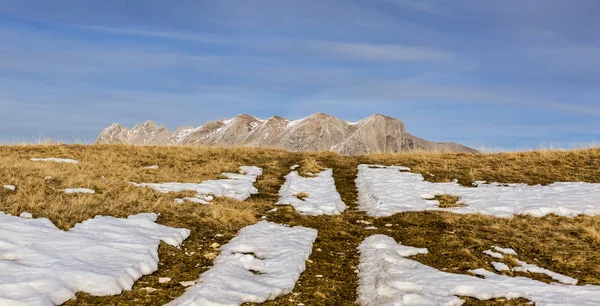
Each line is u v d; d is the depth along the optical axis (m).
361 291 8.81
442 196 16.98
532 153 24.28
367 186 18.61
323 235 12.41
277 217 14.03
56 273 7.65
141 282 8.39
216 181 18.34
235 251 10.41
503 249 10.96
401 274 9.24
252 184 18.75
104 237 9.99
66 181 14.30
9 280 7.17
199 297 7.53
